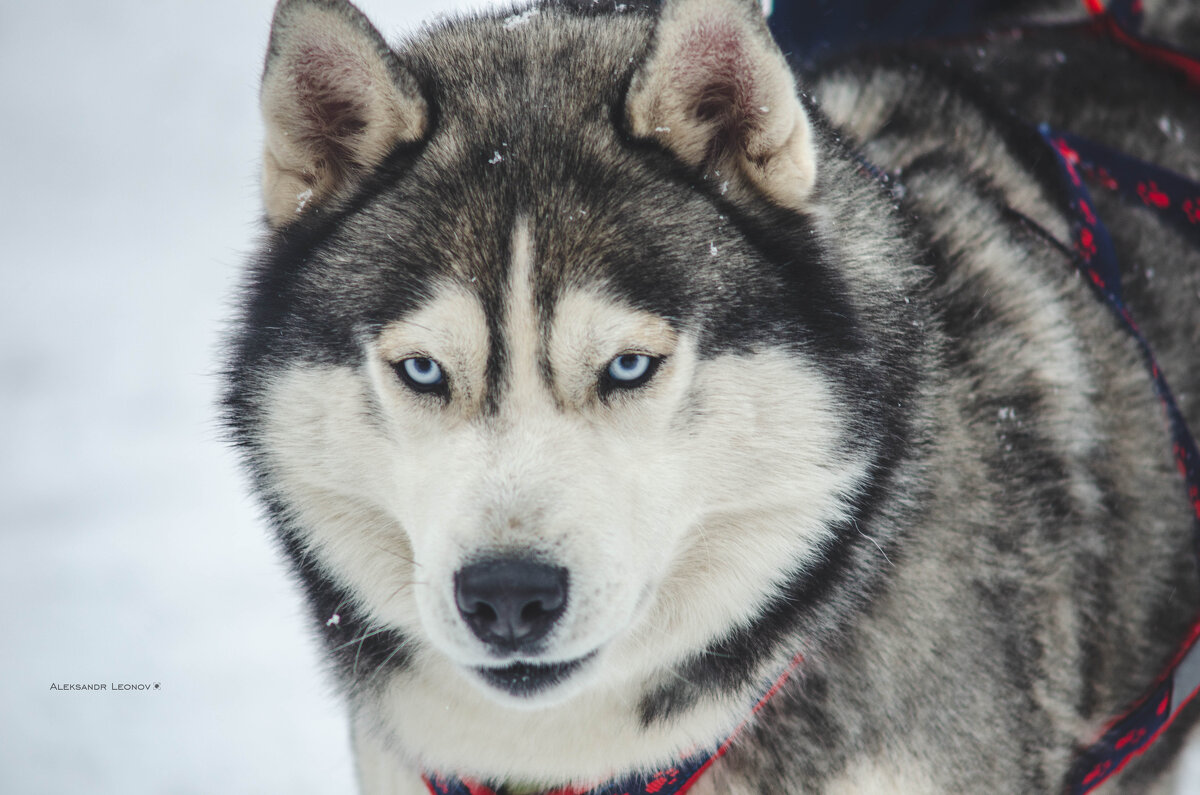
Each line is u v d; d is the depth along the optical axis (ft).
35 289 33.27
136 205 40.57
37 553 20.02
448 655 7.88
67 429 25.26
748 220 8.69
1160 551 10.79
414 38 10.01
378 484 8.73
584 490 7.87
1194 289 11.92
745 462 8.52
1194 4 14.07
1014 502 9.44
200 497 22.35
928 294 9.55
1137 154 12.47
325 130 9.03
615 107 8.68
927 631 8.91
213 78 52.39
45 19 58.13
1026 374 9.92
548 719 8.80
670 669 8.91
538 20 9.75
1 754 14.60
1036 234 11.00
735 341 8.39
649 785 9.04
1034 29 14.07
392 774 9.86
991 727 8.99
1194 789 13.25
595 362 8.09
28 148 45.57
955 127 11.75
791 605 8.82
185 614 18.13
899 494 8.84
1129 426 10.69
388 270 8.37
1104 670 10.32
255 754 14.89
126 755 14.73
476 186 8.38
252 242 9.73
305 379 8.82
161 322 31.01
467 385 8.18
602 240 8.14
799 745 8.89
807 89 10.28
